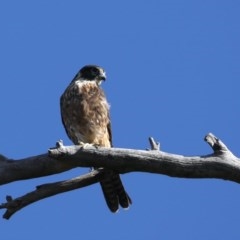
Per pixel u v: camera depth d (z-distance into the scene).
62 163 10.95
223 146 10.41
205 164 10.34
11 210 10.86
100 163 10.79
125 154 10.62
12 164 11.02
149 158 10.57
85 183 11.30
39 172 11.04
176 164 10.45
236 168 10.23
